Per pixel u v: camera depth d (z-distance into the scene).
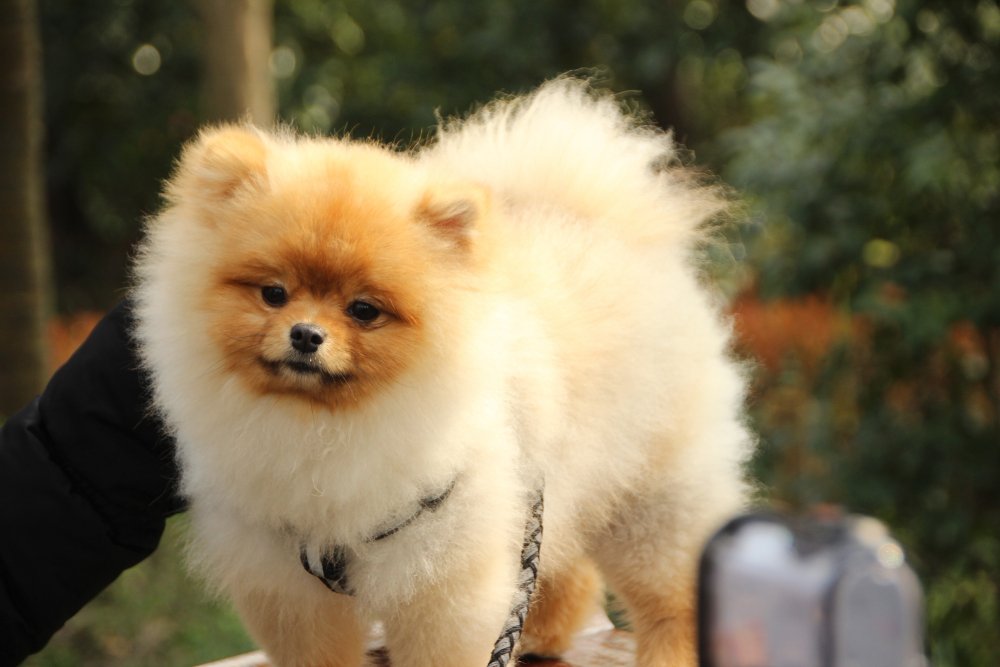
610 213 3.38
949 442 6.84
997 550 6.93
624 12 14.37
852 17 7.29
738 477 3.53
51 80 14.76
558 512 3.00
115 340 2.87
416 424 2.54
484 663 2.66
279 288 2.53
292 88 15.65
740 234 7.67
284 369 2.46
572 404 3.01
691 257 3.63
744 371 3.98
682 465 3.36
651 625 3.40
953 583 6.88
